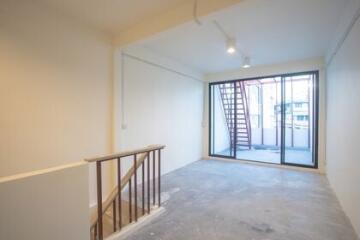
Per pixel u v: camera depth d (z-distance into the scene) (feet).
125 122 11.15
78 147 8.95
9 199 4.04
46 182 4.57
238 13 7.93
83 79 9.10
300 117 22.33
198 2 7.23
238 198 9.91
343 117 8.68
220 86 21.24
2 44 6.65
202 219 7.91
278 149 23.43
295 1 7.16
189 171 14.84
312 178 13.05
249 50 12.40
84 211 5.28
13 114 6.95
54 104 8.06
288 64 14.87
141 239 6.67
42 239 4.51
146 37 8.92
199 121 18.54
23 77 7.16
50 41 7.88
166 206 9.07
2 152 6.73
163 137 14.08
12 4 6.83
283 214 8.25
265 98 24.17
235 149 18.31
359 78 6.52
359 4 6.11
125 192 10.91
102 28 9.59
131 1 7.37
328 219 7.83
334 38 9.91
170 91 14.67
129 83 11.37
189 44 11.46
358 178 6.72
